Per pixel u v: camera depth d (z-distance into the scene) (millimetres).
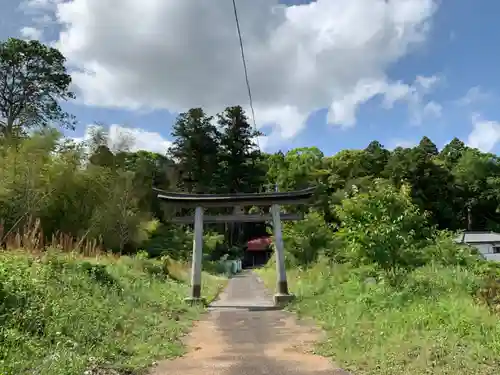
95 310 9133
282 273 16344
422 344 7211
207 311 14258
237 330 10609
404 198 14148
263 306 15578
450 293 10812
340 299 12586
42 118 46625
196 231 17078
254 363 7164
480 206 63688
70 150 26516
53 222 23172
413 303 10047
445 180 59625
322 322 10734
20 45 43125
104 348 7336
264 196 17156
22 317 7156
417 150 59562
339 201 40844
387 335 8172
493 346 6906
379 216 13328
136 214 33906
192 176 58438
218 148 58719
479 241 44406
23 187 20125
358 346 7789
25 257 10461
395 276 12477
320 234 27906
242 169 57906
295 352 8000
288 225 29828
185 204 17375
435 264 15422
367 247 13062
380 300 10969
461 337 7488
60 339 7090
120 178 33750
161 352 7777
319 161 62562
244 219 17391
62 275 10352
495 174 64750
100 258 16719
